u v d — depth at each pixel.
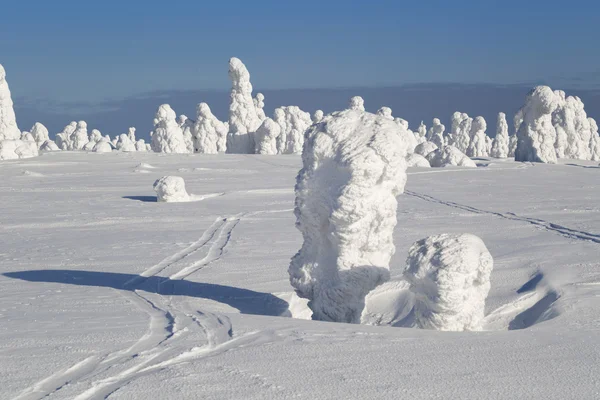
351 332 5.45
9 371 4.30
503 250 10.38
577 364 4.49
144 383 4.04
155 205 18.48
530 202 17.80
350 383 4.05
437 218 14.73
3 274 9.34
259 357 4.62
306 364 4.45
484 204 17.42
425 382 4.09
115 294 7.82
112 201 19.52
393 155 7.14
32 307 6.92
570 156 48.38
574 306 6.88
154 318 6.15
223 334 5.37
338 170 7.28
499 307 7.57
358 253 7.37
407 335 5.37
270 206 17.92
